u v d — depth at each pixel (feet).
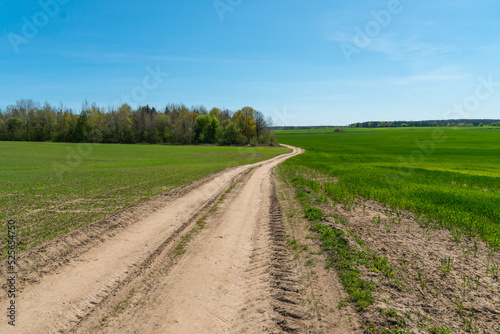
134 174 90.53
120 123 318.24
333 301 19.30
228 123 347.77
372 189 58.13
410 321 16.80
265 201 53.57
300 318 17.97
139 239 32.50
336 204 47.24
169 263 26.61
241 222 40.45
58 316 18.30
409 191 55.98
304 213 40.57
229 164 136.98
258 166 127.65
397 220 38.45
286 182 74.23
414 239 30.89
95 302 20.04
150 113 350.84
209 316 18.86
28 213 41.32
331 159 165.37
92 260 26.55
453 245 29.19
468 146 246.68
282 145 346.13
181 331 17.29
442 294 19.92
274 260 26.76
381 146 305.32
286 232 34.19
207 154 211.82
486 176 84.07
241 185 72.90
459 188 61.67
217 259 27.81
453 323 16.81
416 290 20.40
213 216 43.09
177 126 334.24
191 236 34.01
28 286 21.39
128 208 43.60
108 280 23.13
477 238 31.12
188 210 46.03
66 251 27.53
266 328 17.38
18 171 100.07
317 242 29.22
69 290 21.38
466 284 21.24
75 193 57.11
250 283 23.25
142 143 326.03
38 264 24.58
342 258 24.71
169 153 218.59
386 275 22.31
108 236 32.45
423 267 23.99
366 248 27.27
